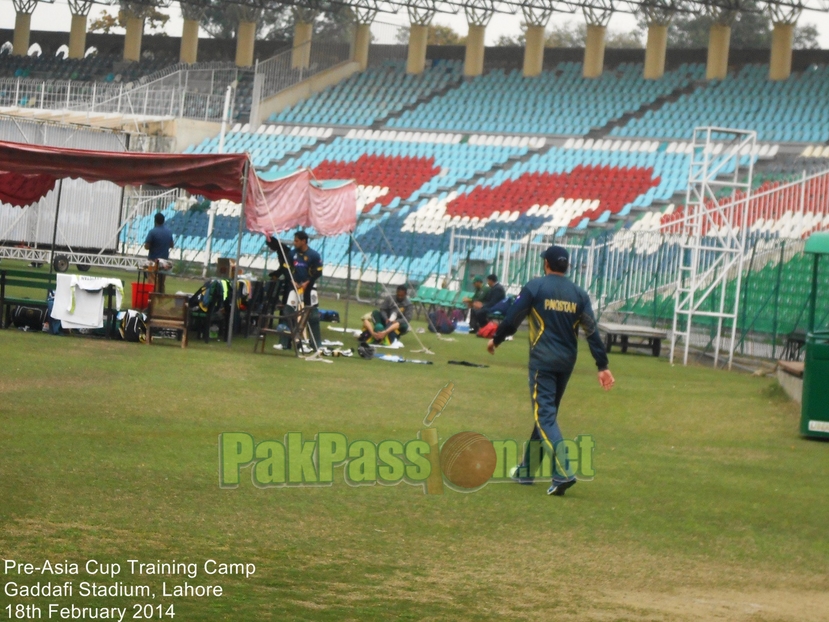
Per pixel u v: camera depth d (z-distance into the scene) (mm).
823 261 25109
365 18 66000
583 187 50312
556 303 10719
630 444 13992
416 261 44844
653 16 58781
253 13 68562
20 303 21891
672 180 49438
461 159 54844
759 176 47188
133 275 40062
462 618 6750
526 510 9883
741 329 28641
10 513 8445
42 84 62219
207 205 47719
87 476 9883
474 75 62750
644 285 33562
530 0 61031
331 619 6566
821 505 10812
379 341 25688
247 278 24984
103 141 38531
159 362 18344
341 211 26516
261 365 19312
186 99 59094
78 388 14914
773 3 54625
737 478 12008
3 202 29516
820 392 15078
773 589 7879
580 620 6824
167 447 11484
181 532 8344
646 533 9305
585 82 59875
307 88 63031
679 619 6969
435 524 9172
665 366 26016
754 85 55750
